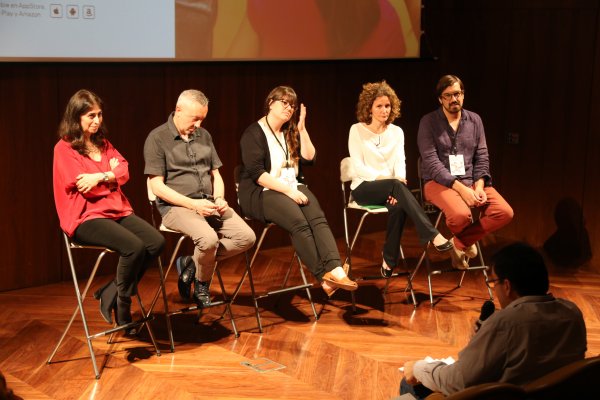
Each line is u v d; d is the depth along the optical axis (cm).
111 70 472
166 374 354
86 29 442
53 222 472
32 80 445
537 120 571
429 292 474
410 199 439
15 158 448
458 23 605
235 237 398
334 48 560
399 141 470
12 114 441
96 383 343
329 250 410
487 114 600
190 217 389
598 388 209
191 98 388
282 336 405
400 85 614
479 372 225
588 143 541
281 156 431
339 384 350
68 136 363
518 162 587
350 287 400
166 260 523
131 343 389
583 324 228
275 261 542
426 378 243
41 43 429
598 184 534
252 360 373
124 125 483
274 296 466
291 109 427
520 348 221
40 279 473
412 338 408
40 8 425
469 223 463
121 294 363
